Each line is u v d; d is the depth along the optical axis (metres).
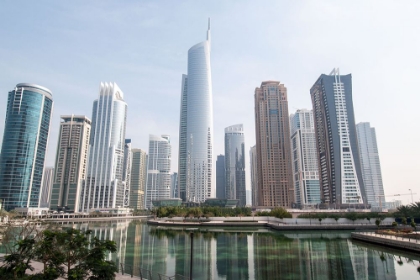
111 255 58.94
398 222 116.56
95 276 25.73
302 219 117.06
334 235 90.62
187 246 70.00
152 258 55.69
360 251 60.94
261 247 67.25
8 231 41.94
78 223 178.50
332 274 43.16
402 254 57.50
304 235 91.31
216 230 110.56
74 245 26.33
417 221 115.75
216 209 159.25
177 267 48.22
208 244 72.81
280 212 132.75
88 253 26.80
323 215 120.69
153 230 114.31
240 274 43.47
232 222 134.12
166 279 39.44
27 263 26.14
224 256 57.00
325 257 55.00
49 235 26.39
